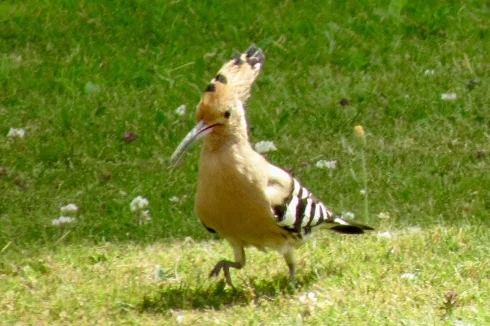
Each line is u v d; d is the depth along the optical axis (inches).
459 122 534.9
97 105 557.9
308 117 546.6
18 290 358.0
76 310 340.5
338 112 549.6
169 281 368.5
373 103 560.4
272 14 706.2
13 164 485.7
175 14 698.8
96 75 600.4
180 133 525.3
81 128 530.3
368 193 455.5
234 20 693.9
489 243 394.9
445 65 621.6
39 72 603.5
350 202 446.0
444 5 714.8
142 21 686.5
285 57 634.8
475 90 577.3
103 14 694.5
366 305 335.9
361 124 538.0
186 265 382.3
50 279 368.5
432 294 347.3
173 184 465.4
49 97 573.9
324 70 613.3
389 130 527.2
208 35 674.2
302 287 358.0
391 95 572.4
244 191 324.8
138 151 503.8
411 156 495.8
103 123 536.4
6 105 561.0
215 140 324.8
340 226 373.1
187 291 354.3
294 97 574.2
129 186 463.5
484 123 536.7
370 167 483.5
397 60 628.7
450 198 446.6
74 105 553.3
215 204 329.1
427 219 426.3
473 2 725.9
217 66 623.2
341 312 330.6
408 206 440.1
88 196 452.8
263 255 390.6
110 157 499.5
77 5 708.7
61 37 661.3
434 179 466.9
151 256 393.7
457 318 325.1
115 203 444.8
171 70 610.9
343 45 655.8
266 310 335.6
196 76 606.2
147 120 539.5
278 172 338.3
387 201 446.6
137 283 364.5
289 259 352.2
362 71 613.3
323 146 513.0
